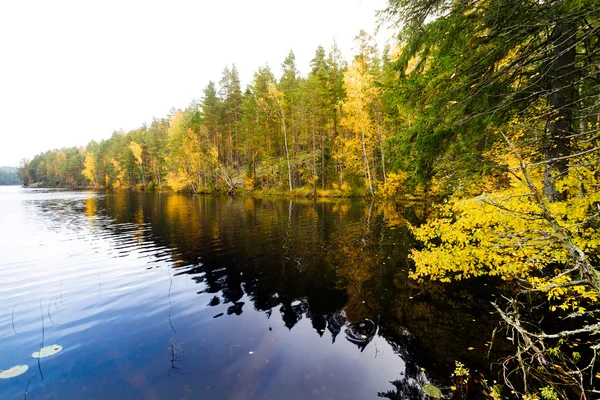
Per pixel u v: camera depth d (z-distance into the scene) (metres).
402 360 4.70
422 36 6.69
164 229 16.25
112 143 88.25
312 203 28.05
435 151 7.36
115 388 4.07
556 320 5.50
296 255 10.67
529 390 3.87
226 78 48.38
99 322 6.00
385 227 15.06
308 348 5.07
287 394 4.00
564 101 5.88
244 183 46.72
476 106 6.62
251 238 13.60
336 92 33.12
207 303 6.90
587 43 5.62
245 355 4.88
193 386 4.12
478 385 4.07
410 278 8.11
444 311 6.22
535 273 7.05
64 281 8.34
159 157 62.97
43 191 72.69
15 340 5.30
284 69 45.72
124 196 48.12
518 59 5.33
